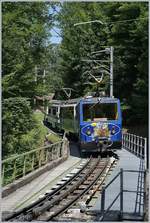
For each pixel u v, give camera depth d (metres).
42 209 15.27
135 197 17.59
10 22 27.56
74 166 27.17
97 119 31.00
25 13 28.98
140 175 22.73
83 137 30.91
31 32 28.81
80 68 67.44
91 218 14.61
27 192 18.94
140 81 51.16
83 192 18.53
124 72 57.44
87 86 66.25
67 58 68.19
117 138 30.97
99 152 33.09
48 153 27.83
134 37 55.91
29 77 29.16
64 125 47.41
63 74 68.44
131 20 54.56
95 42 67.12
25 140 28.09
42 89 30.14
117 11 59.44
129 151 34.84
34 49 30.73
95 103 31.08
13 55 28.47
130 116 56.03
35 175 22.34
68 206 16.31
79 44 67.19
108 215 14.54
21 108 27.89
